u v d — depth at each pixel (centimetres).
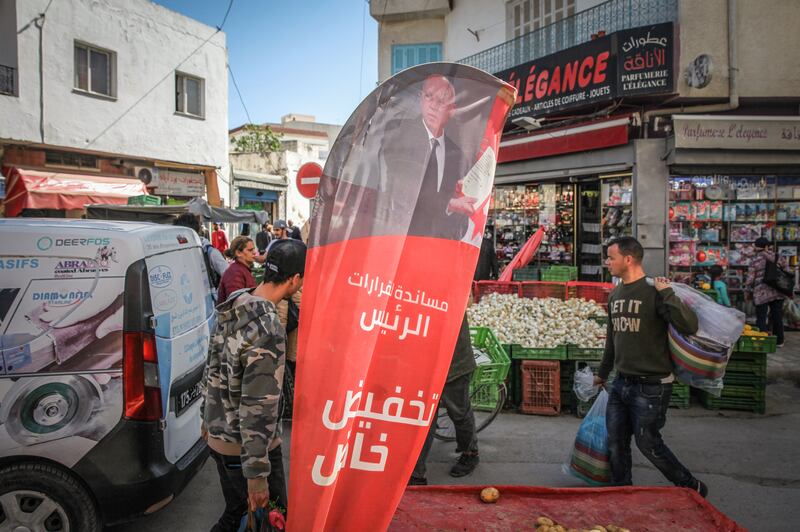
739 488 428
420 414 193
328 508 181
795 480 442
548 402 604
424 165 197
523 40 1367
